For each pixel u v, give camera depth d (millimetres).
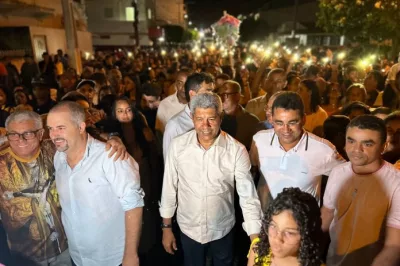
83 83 5559
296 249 1597
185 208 2871
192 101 2605
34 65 11531
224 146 2729
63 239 2793
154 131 5211
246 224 2701
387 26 11492
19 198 2594
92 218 2512
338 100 6039
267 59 7020
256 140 2979
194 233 2869
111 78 7953
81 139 2406
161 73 10812
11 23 15688
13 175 2545
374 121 2066
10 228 2662
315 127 4320
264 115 5008
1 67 9828
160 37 41688
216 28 17422
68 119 2271
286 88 5324
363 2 12156
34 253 2719
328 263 2359
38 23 18000
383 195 2080
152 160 3953
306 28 33125
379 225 2111
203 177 2738
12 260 2752
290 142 2705
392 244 2047
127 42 43531
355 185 2197
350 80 7520
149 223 3840
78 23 23891
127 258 2518
